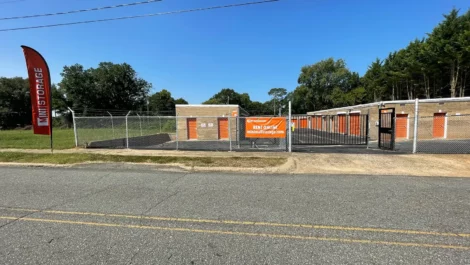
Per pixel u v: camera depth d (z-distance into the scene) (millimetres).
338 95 67500
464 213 4527
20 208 4938
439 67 40344
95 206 5039
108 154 11883
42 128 12484
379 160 9852
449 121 22250
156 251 3238
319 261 2969
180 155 11516
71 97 69625
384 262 2939
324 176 7844
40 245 3416
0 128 59594
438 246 3324
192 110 27234
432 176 7750
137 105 81000
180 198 5555
